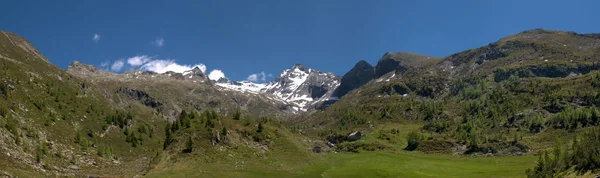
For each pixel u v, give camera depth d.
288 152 164.75
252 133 169.38
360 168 157.88
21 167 136.88
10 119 178.50
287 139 175.75
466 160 194.50
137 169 178.25
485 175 148.25
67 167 165.12
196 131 159.00
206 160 142.12
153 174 133.00
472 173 154.62
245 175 133.62
